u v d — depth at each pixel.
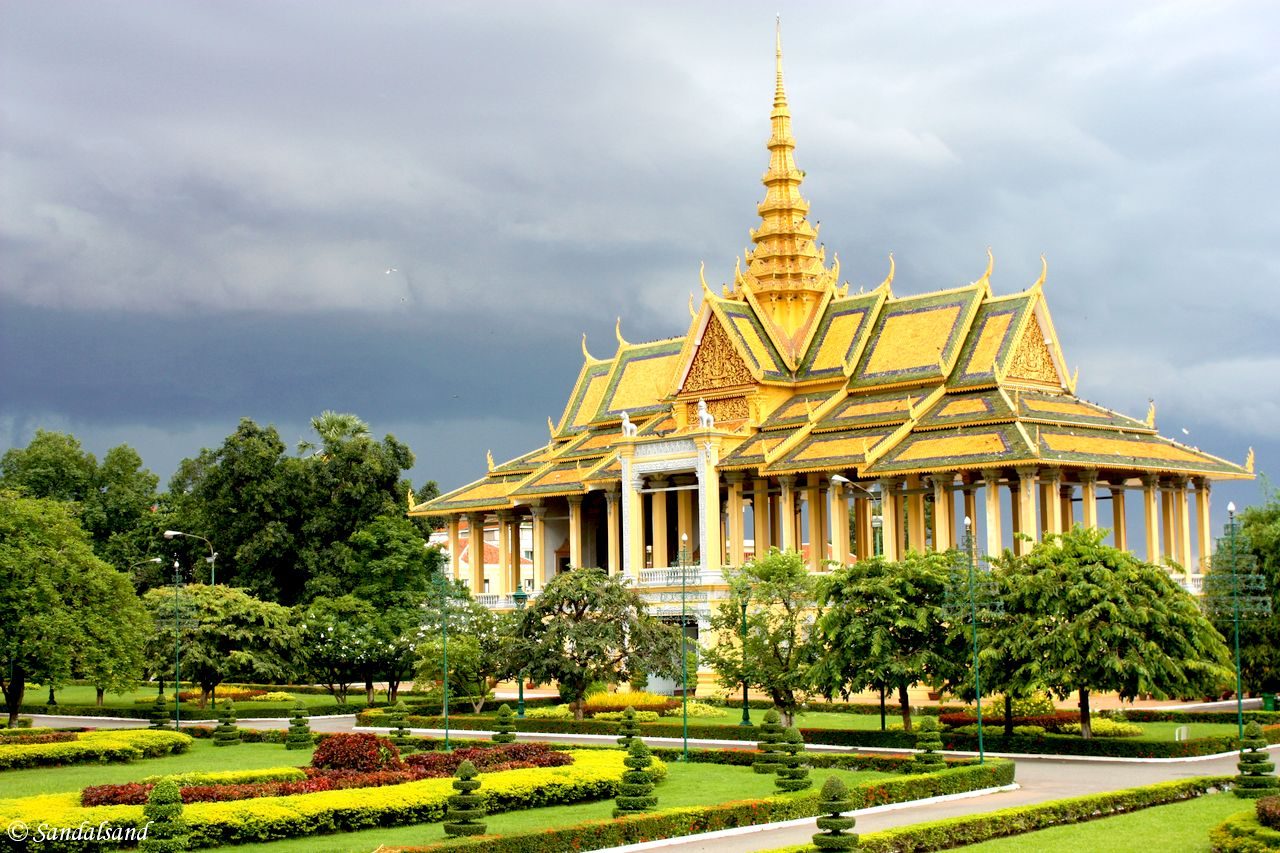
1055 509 87.81
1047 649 61.72
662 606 96.56
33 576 78.31
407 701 96.06
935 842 42.22
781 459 95.56
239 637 91.94
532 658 78.12
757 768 58.91
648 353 119.12
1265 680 79.06
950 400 94.38
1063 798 48.38
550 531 116.12
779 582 73.12
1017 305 96.00
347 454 121.50
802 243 109.38
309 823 44.56
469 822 42.75
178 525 127.75
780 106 111.81
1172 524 95.88
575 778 51.25
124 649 81.06
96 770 62.44
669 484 106.25
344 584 113.50
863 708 81.31
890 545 90.12
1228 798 49.31
